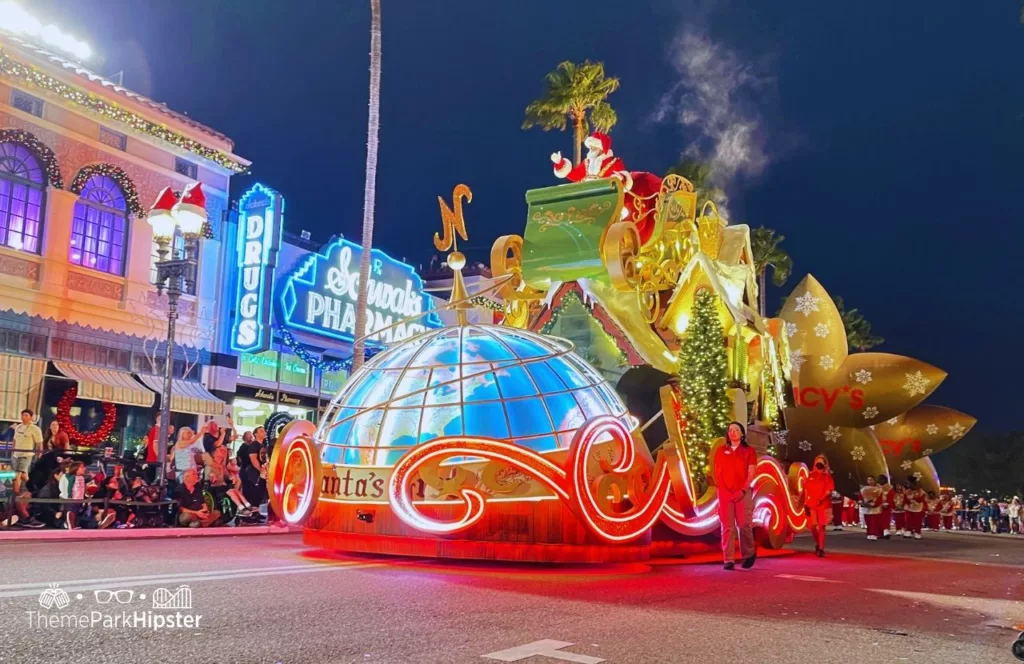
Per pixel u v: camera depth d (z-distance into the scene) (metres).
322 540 10.47
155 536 13.61
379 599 6.46
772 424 17.81
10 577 7.06
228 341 26.64
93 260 23.03
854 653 4.88
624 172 15.96
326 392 32.16
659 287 15.23
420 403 10.99
